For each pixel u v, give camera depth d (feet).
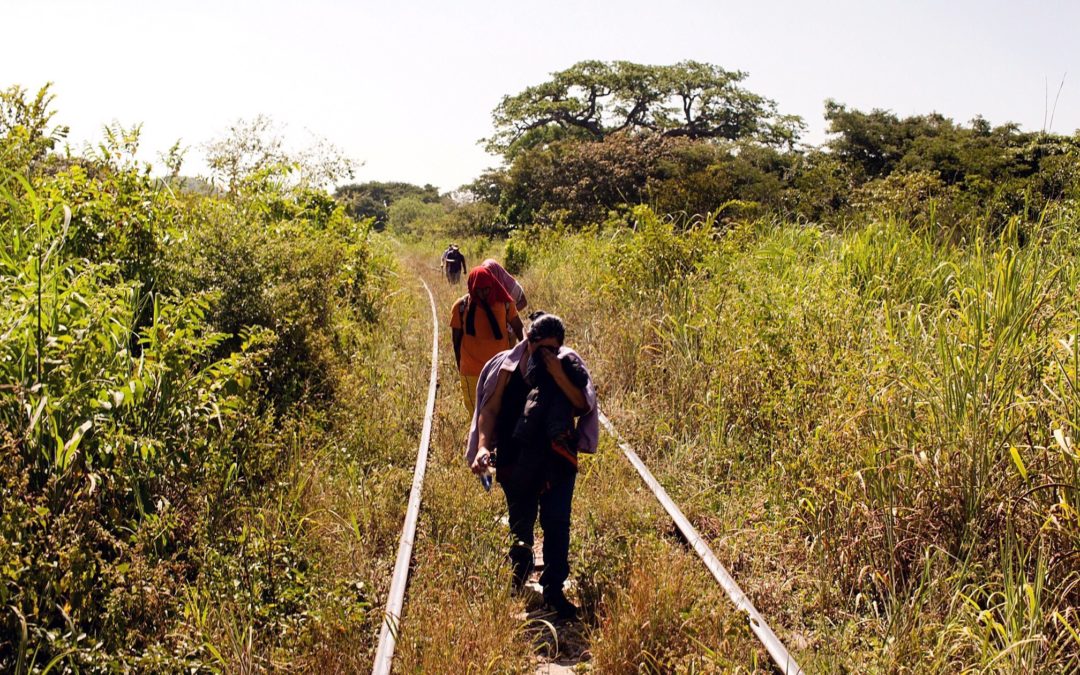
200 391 20.10
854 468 18.70
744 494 22.57
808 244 37.50
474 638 15.44
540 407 17.87
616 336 36.55
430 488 22.74
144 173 29.50
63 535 14.17
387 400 31.53
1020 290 20.25
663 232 43.55
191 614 14.98
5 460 14.34
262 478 20.98
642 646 15.06
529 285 64.49
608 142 145.28
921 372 19.42
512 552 18.66
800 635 16.26
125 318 19.95
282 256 31.48
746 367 26.18
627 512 20.83
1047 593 14.66
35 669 12.33
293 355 27.78
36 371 16.67
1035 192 29.60
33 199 21.99
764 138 217.77
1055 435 15.33
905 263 29.91
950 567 16.31
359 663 15.02
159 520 15.76
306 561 17.67
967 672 13.65
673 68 220.84
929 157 100.48
